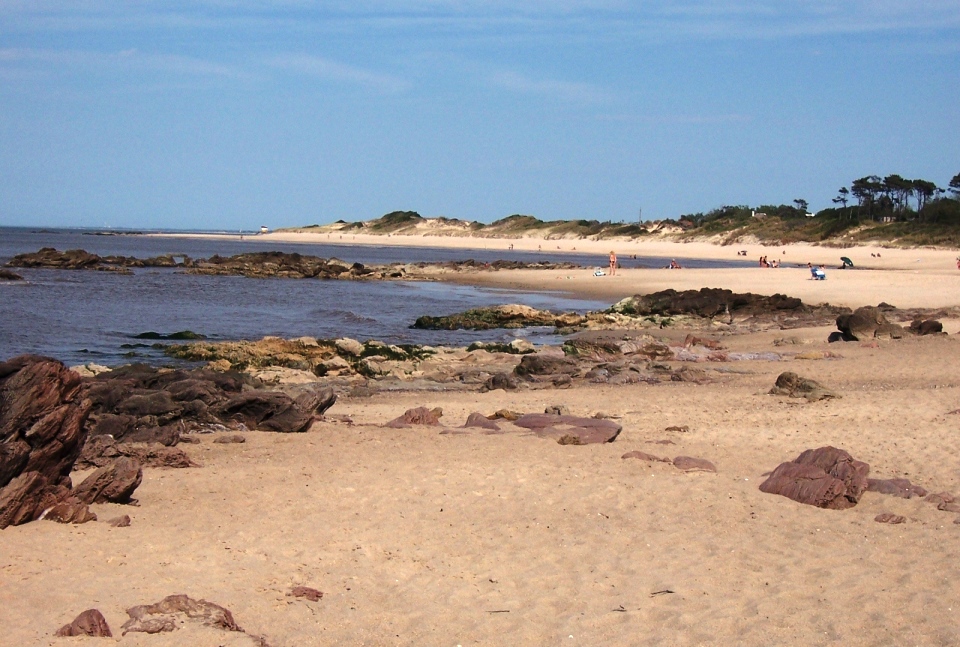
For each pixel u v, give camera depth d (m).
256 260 85.81
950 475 12.27
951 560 8.82
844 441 14.43
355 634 6.87
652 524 9.91
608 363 25.12
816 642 6.94
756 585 8.16
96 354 28.92
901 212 136.88
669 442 14.35
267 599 7.35
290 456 12.87
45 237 184.75
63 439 9.12
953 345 27.52
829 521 10.12
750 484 11.59
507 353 28.53
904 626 7.23
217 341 33.62
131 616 6.51
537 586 8.06
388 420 16.78
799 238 138.50
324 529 9.38
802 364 24.67
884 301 46.41
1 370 9.00
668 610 7.53
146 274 76.44
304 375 23.64
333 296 57.69
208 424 14.95
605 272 74.81
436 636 6.93
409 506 10.38
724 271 73.88
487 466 12.25
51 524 8.65
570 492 11.05
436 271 82.25
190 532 8.97
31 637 6.08
